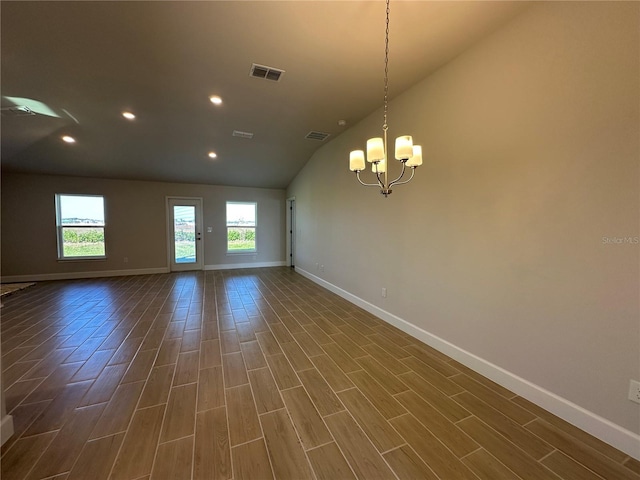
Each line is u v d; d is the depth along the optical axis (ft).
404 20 6.48
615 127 4.78
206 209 23.07
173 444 4.94
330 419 5.65
